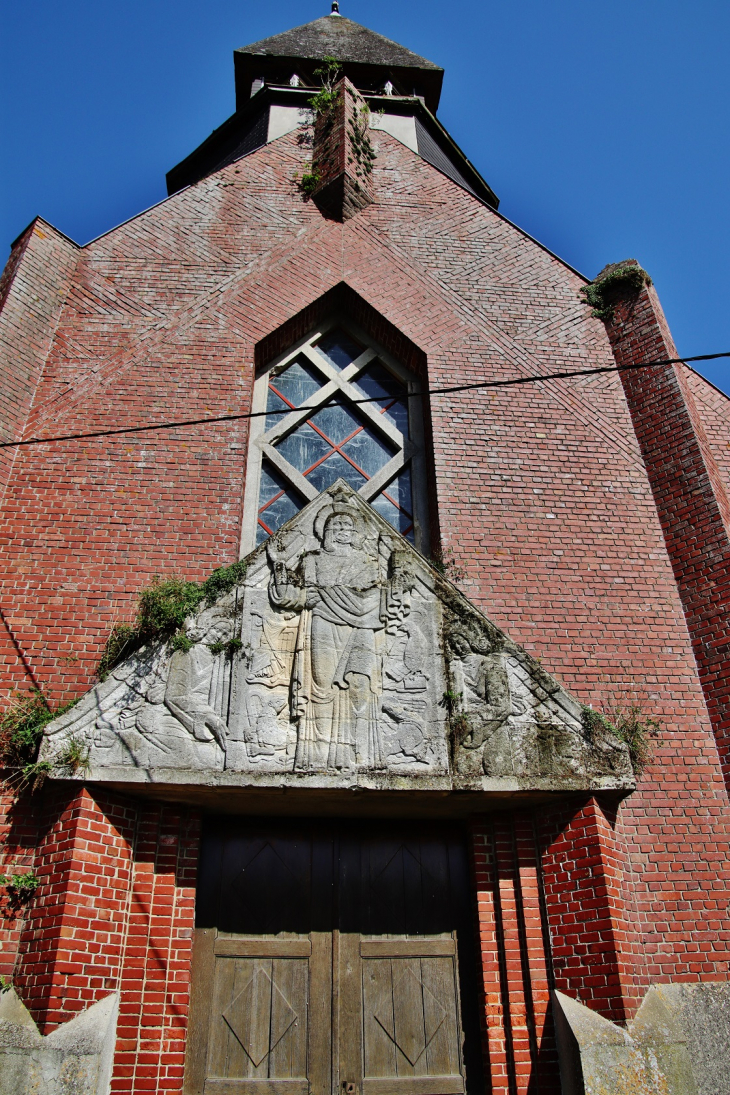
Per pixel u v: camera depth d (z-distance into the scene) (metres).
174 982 6.64
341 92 12.37
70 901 6.29
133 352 9.91
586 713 7.37
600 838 7.00
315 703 7.10
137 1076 6.24
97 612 8.14
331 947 7.20
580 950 6.78
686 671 8.46
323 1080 6.68
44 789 6.91
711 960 7.00
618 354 10.70
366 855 7.66
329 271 11.05
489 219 11.84
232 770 6.76
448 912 7.45
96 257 10.59
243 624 7.39
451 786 6.87
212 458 9.27
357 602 7.55
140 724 6.89
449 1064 6.86
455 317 10.84
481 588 8.73
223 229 11.20
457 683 7.34
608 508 9.45
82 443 9.16
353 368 10.99
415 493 10.10
